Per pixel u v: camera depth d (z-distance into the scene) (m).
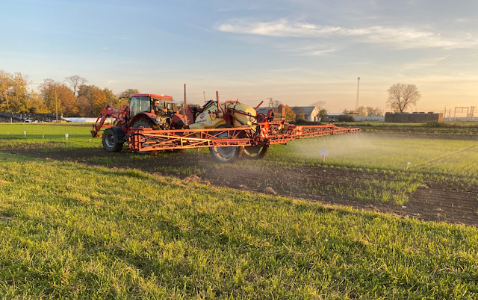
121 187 6.24
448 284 2.80
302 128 13.12
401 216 5.09
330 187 7.33
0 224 3.88
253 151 12.52
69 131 31.05
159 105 13.46
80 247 3.29
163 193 5.80
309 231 3.89
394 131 34.94
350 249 3.45
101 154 12.66
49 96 81.06
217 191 6.21
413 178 8.38
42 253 3.16
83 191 5.73
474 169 9.81
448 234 3.98
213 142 9.84
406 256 3.27
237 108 11.58
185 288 2.62
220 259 3.15
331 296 2.54
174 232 3.84
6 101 69.75
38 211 4.39
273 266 3.02
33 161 9.80
